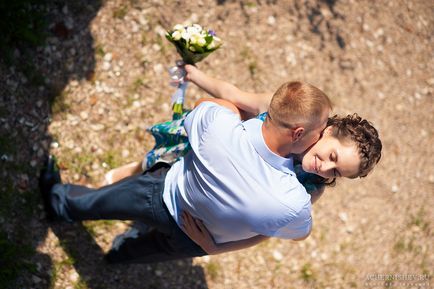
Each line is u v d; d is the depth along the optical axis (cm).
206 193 359
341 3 716
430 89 743
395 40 738
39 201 503
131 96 580
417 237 667
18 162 505
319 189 377
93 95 562
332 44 695
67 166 529
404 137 702
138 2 609
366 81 701
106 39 584
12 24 534
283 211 343
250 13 661
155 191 400
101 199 435
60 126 538
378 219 651
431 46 766
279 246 593
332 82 682
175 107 444
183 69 433
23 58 536
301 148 344
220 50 634
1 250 468
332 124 355
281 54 664
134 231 521
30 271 479
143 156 569
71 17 573
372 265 629
